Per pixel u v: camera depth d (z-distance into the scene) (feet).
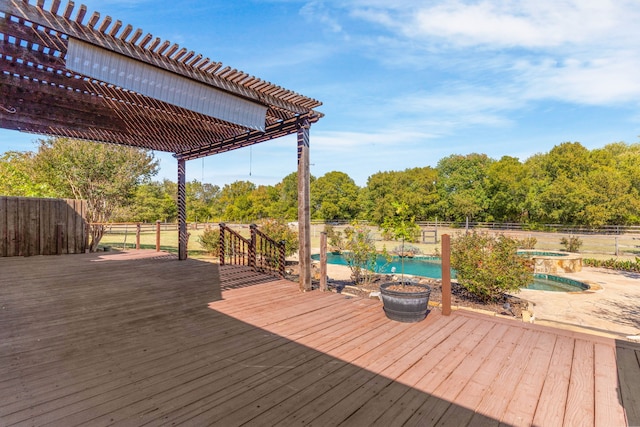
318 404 6.75
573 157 89.25
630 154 97.55
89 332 10.85
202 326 11.50
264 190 145.28
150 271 22.08
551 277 29.96
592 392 7.34
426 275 32.94
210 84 12.51
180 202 27.22
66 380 7.66
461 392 7.29
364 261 23.57
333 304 14.38
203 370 8.23
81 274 20.92
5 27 8.69
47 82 12.11
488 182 105.50
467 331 11.07
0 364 8.46
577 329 13.10
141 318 12.34
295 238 32.35
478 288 18.65
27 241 28.89
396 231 14.26
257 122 14.49
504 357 9.07
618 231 67.56
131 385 7.45
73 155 32.24
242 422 6.11
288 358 8.96
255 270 22.48
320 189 126.52
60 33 9.15
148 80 10.89
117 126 17.90
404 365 8.57
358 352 9.37
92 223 33.24
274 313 13.05
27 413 6.31
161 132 19.56
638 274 29.81
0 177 32.96
